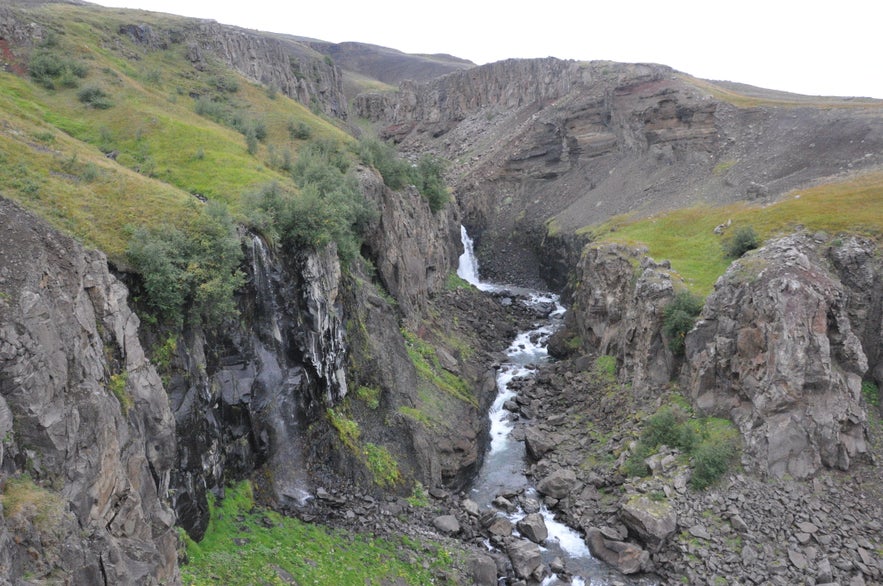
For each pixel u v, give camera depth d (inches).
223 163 1995.6
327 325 1512.1
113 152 1939.0
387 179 2765.7
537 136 4778.5
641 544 1337.4
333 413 1507.1
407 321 2246.6
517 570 1258.0
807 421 1454.2
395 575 1144.8
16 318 668.7
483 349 2588.6
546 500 1546.5
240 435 1235.9
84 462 692.1
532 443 1785.2
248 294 1305.4
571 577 1270.9
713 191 3351.4
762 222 2217.0
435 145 6870.1
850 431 1475.1
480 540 1365.7
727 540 1300.4
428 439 1654.8
